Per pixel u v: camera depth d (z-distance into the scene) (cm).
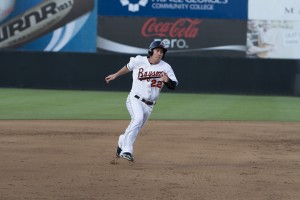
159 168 2872
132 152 3089
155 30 8300
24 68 8206
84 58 8175
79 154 3238
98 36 8319
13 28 8312
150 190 2389
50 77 8206
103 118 5044
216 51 8306
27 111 5456
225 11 8256
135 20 8300
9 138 3794
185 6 8269
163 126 4600
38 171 2736
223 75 8144
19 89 8081
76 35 8312
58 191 2347
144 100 2894
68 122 4725
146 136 4034
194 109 6003
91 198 2245
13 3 8288
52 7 8281
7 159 3034
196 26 8294
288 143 3841
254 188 2459
